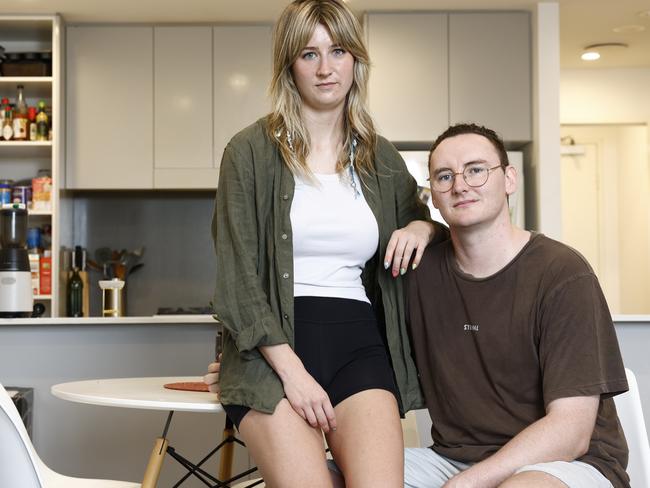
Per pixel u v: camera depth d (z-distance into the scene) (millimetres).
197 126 4879
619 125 5996
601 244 6648
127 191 5262
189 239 5273
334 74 1754
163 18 4848
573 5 4711
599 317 1616
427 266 1821
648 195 5938
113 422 3086
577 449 1551
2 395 1697
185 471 3055
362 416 1602
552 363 1604
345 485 1653
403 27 4805
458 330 1743
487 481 1510
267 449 1574
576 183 6680
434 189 1747
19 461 1690
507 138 4797
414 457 1790
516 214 4766
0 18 4723
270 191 1770
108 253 5160
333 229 1744
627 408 1843
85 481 1893
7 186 4828
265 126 1812
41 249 4773
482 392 1713
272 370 1634
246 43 4910
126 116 4867
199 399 1697
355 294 1767
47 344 3109
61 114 4797
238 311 1657
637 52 5559
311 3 1756
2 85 4863
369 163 1839
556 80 4727
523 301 1668
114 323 3094
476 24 4816
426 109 4781
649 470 1792
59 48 4754
